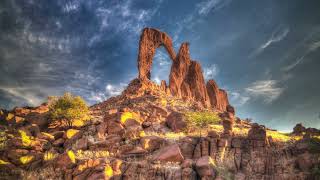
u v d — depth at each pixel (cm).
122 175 4491
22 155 5012
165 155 4766
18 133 5488
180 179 4381
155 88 9600
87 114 7481
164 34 10644
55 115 6556
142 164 4584
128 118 6056
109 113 6397
